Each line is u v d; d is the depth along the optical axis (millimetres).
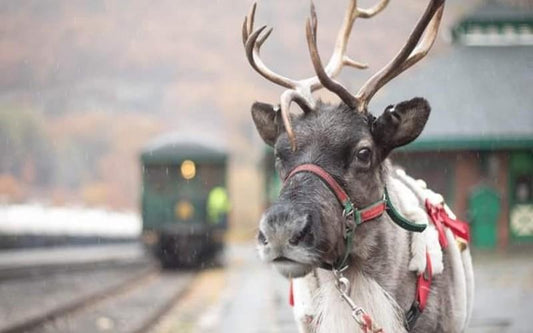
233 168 72438
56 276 19281
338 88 4453
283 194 4211
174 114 77562
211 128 77562
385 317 4484
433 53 35344
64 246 29938
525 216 23938
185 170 23781
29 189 61219
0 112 60000
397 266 4605
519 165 24078
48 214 30766
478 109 24750
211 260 24969
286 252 4043
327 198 4227
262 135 4961
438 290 4828
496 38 28219
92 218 36500
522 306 12008
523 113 24547
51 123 67125
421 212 4840
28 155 62031
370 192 4438
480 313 11398
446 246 5020
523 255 22453
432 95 25609
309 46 4434
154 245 23641
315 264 4129
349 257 4504
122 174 71625
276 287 17172
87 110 72438
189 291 17344
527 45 28000
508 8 28453
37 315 11969
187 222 23609
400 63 4570
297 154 4379
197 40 75812
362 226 4445
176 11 74125
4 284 16844
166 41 73750
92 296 14758
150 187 23797
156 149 23953
